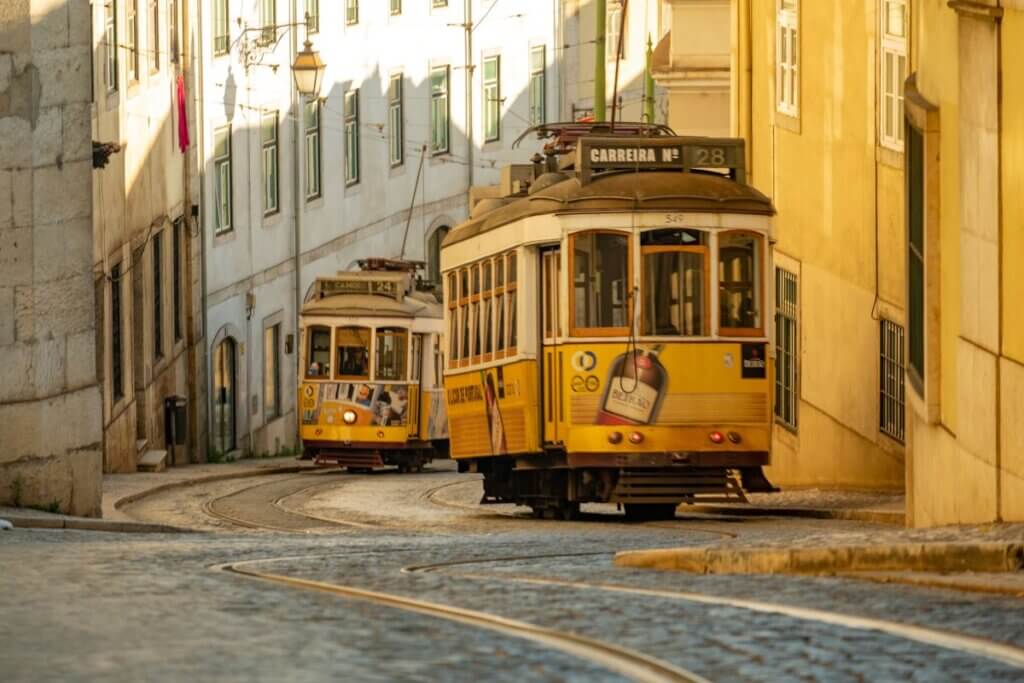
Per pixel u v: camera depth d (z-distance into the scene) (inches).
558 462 2178.9
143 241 3555.6
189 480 3240.7
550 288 2161.7
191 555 1242.6
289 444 4549.7
